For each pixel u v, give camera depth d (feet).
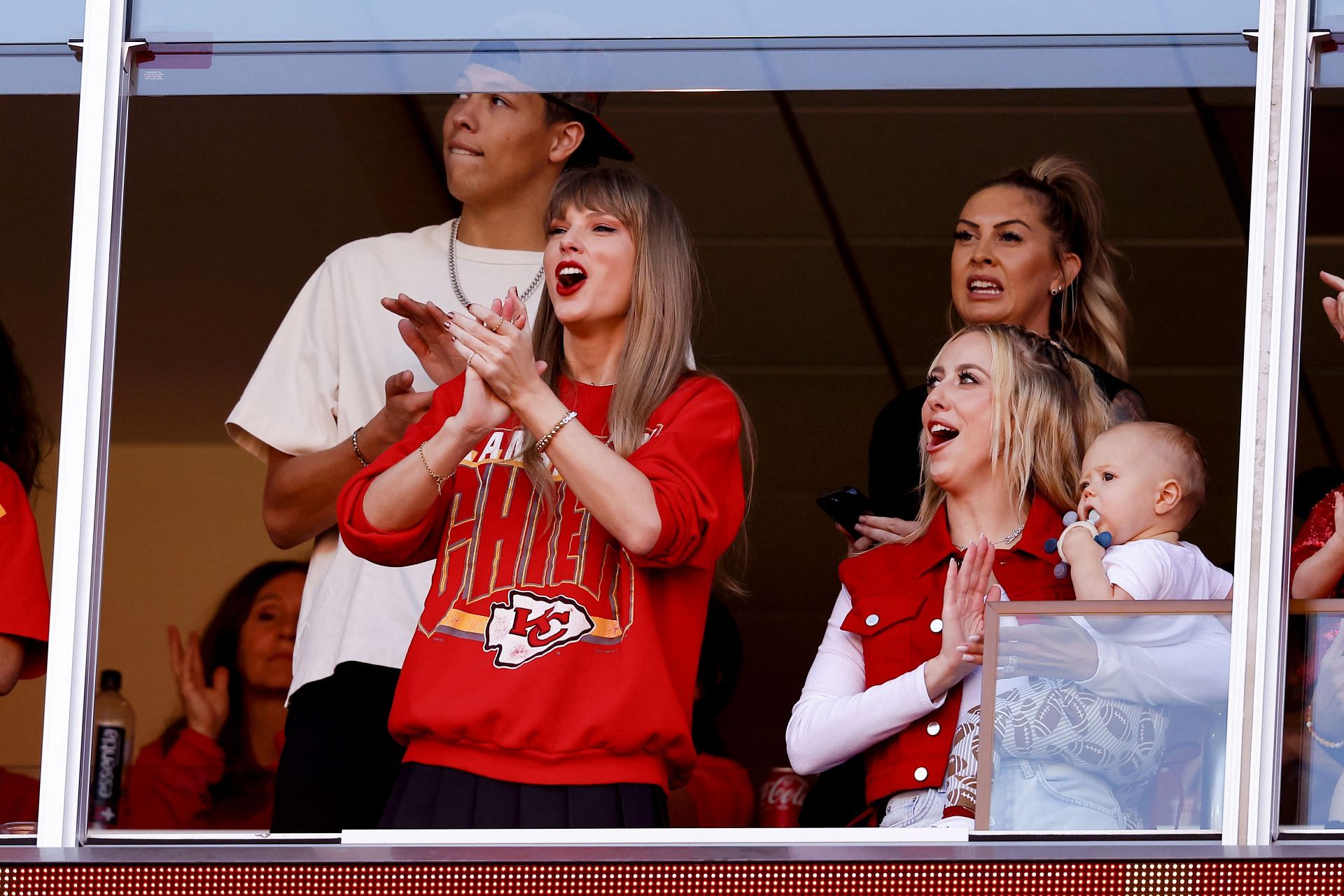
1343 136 47.47
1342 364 49.90
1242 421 35.50
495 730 37.04
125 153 38.73
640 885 33.78
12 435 52.01
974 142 50.93
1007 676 37.47
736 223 52.24
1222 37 40.73
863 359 52.06
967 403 43.75
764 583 51.06
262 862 34.01
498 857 34.09
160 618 48.52
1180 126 49.75
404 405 46.50
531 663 37.47
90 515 36.04
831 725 40.42
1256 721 34.94
